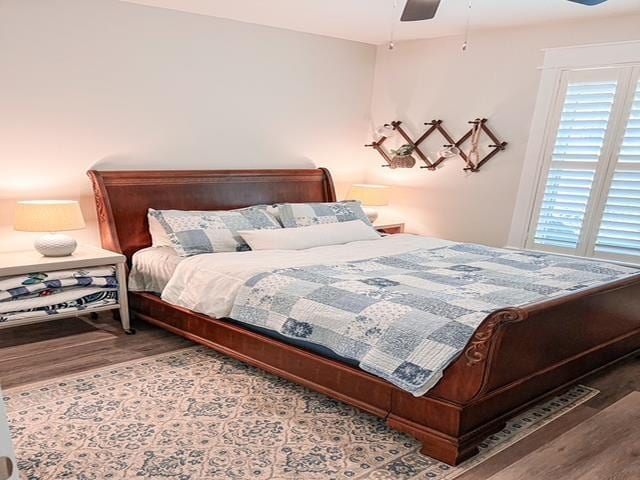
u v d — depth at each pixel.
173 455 2.06
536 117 4.11
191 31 3.86
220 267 3.00
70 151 3.46
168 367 2.91
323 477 1.95
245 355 2.84
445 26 4.15
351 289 2.52
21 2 3.09
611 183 3.79
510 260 3.37
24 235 3.38
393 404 2.21
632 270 3.10
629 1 3.23
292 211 4.06
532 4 3.39
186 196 3.94
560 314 2.34
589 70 3.81
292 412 2.45
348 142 5.21
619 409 2.60
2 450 0.60
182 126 3.96
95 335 3.37
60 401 2.46
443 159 4.74
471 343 1.94
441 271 3.00
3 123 3.16
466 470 2.02
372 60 5.18
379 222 5.12
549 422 2.44
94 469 1.95
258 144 4.48
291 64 4.53
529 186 4.21
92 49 3.42
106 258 3.26
